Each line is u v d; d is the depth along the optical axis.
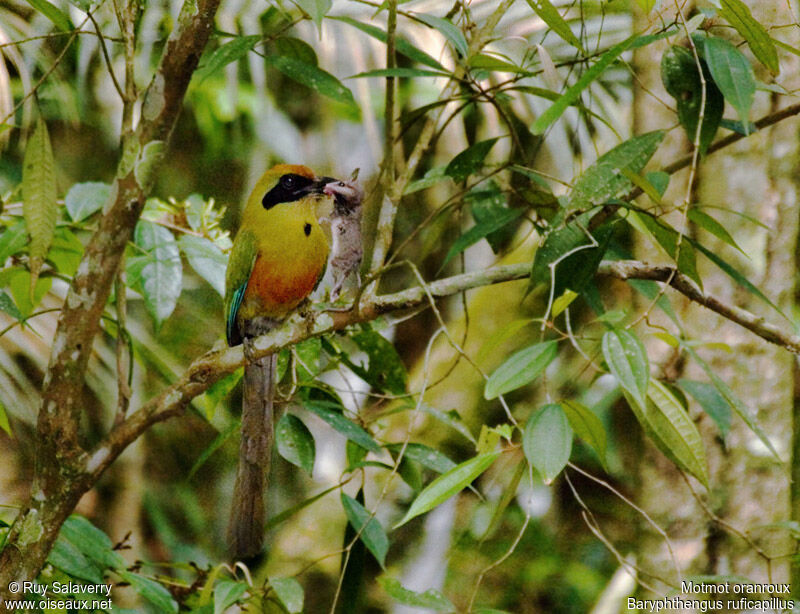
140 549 16.75
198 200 9.95
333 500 16.03
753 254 10.05
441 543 16.05
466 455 15.31
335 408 8.98
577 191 7.40
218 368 8.16
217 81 15.94
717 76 6.88
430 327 17.08
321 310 8.22
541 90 8.59
